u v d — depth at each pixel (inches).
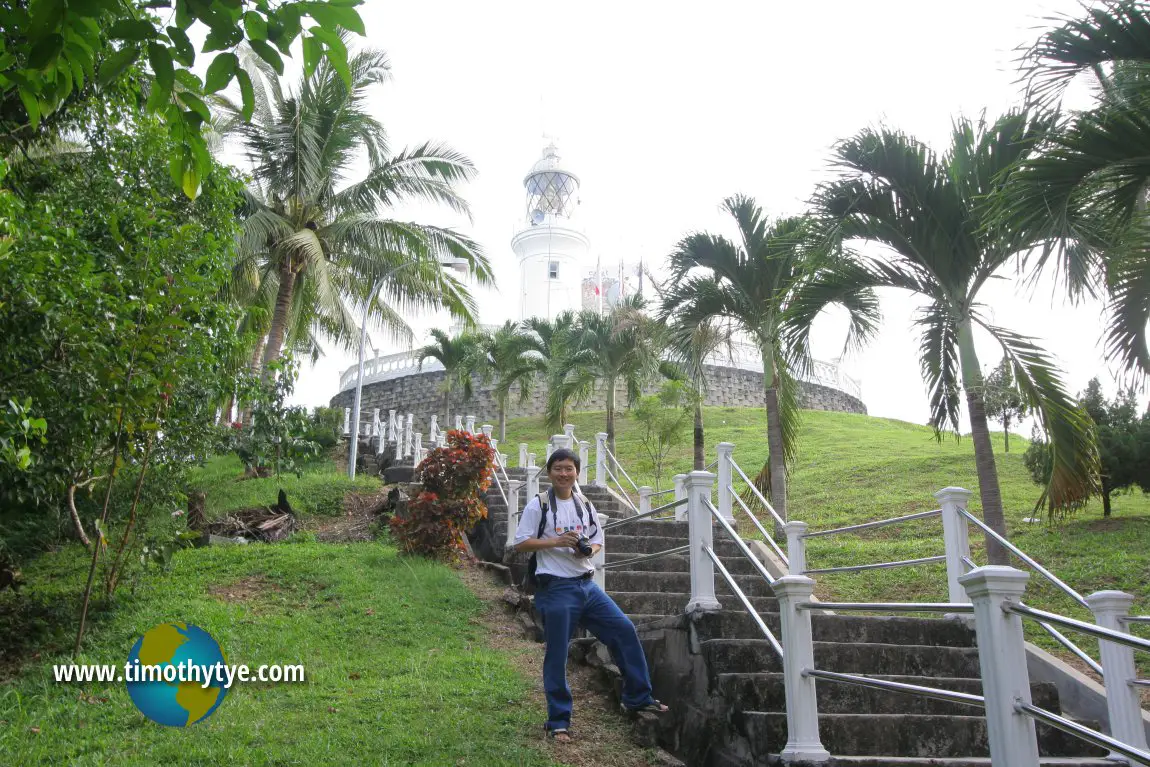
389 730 225.1
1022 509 598.5
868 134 363.6
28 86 156.4
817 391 1546.5
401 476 698.8
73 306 292.5
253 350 865.5
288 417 459.2
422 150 755.4
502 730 227.3
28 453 246.4
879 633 270.2
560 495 240.4
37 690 266.2
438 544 442.6
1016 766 132.7
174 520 391.2
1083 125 249.1
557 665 225.5
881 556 506.6
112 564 365.1
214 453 442.3
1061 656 351.3
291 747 212.7
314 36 140.5
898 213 371.6
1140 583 408.5
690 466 952.9
